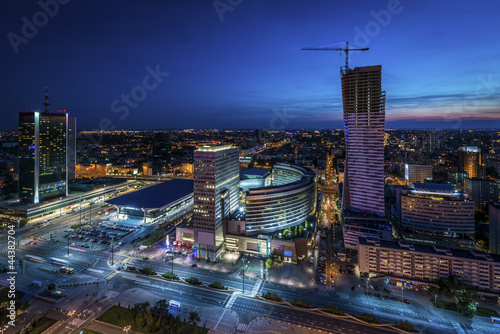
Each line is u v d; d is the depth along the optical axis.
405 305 179.38
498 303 180.38
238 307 174.75
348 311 173.00
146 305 160.12
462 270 192.12
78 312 167.12
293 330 155.50
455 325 161.25
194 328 153.00
